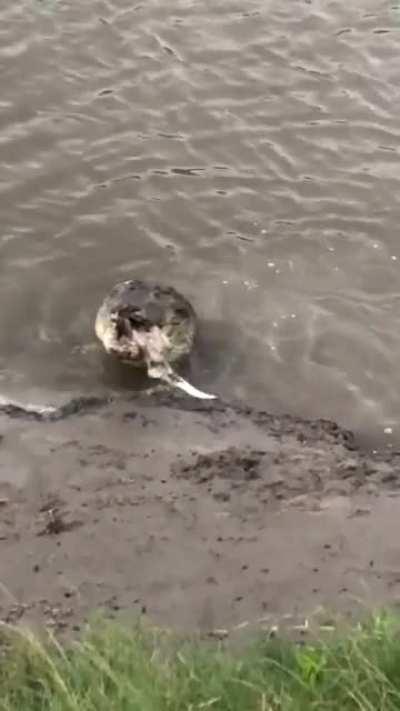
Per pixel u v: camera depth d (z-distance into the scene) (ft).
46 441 29.84
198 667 19.35
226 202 38.75
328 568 24.67
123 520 26.66
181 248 37.11
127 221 38.01
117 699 18.13
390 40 46.01
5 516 26.89
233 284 35.70
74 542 25.86
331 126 41.83
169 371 32.40
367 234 37.50
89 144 40.96
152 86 43.52
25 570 24.91
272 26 46.60
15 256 36.63
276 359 33.27
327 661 19.06
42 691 19.02
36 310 34.86
